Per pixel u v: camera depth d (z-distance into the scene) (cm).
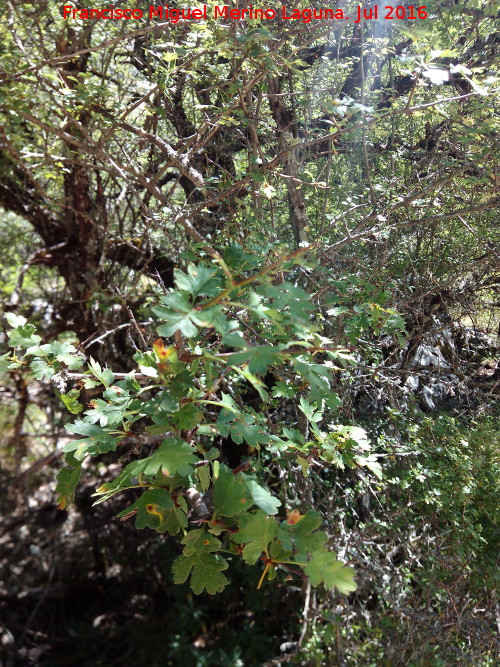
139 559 653
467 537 316
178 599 611
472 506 335
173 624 604
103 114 324
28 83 310
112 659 611
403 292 356
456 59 345
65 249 558
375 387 333
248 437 121
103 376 127
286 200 389
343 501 374
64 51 375
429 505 334
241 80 314
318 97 383
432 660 301
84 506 657
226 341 90
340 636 341
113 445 114
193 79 359
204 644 584
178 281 96
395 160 394
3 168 457
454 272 375
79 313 531
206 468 116
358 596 355
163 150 296
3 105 290
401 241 362
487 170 302
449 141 371
